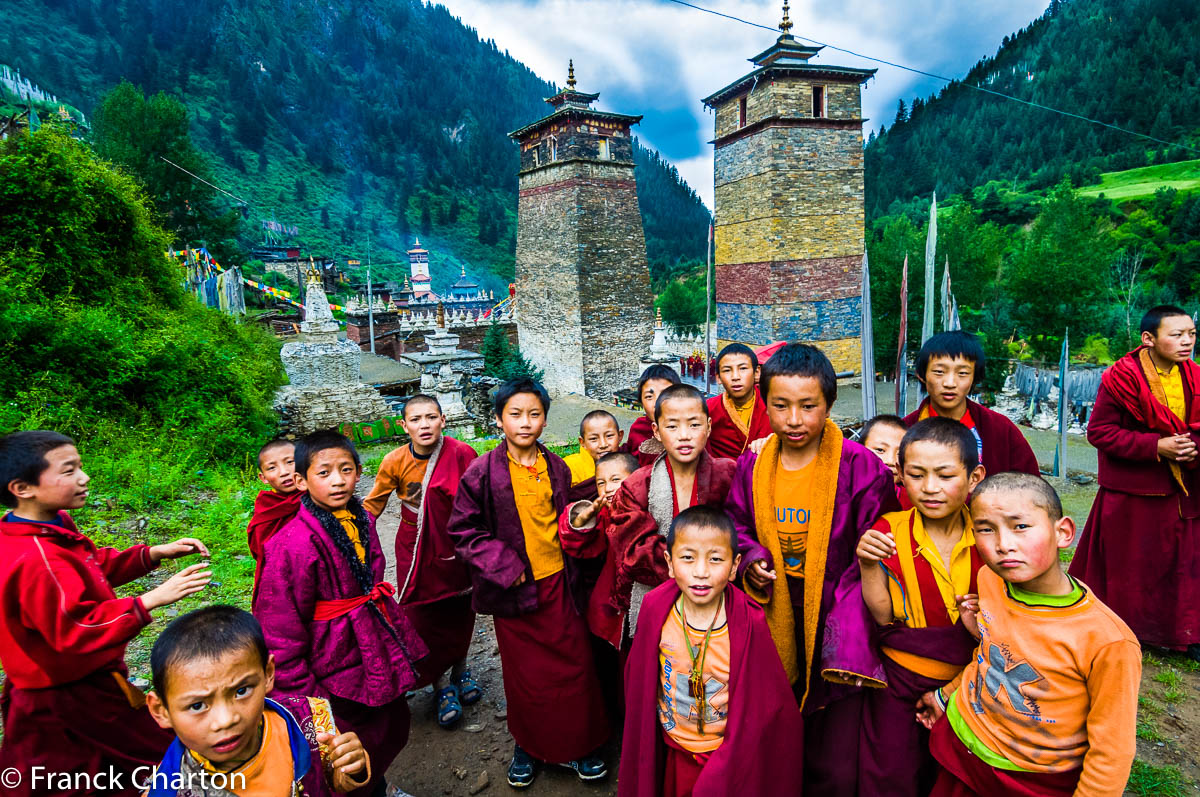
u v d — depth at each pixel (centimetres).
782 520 278
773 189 2822
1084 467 1042
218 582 603
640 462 368
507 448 353
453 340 2670
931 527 246
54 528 261
